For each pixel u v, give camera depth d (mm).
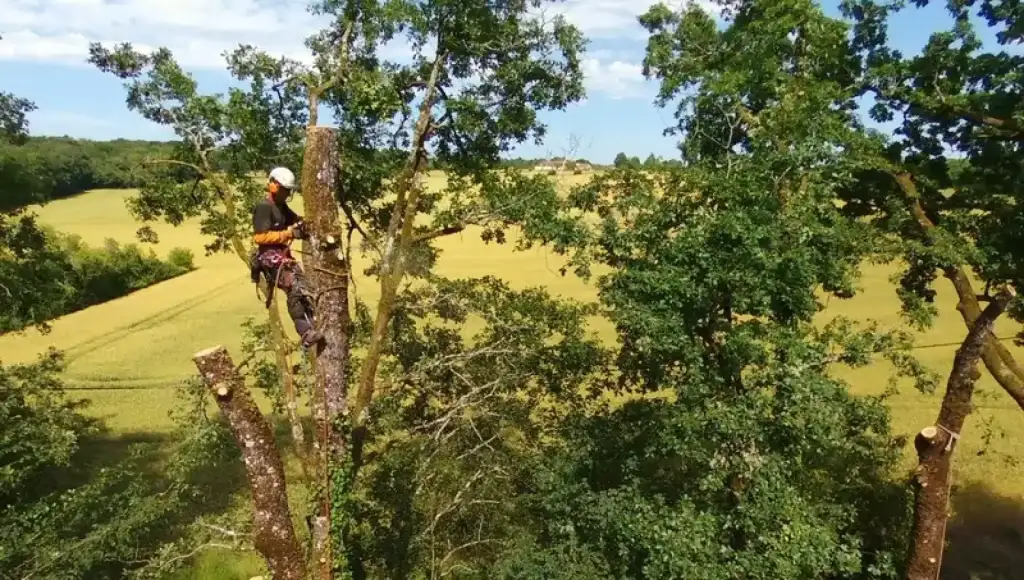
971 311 14219
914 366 12727
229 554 17078
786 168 10953
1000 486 20062
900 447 15273
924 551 8578
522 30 13609
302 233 9695
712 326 11562
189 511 19438
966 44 15133
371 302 37844
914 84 15688
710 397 11141
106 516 16234
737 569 10367
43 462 15797
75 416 18891
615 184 12422
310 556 11578
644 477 12781
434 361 13852
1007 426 23719
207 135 13195
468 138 14500
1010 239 14805
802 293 10664
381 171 14547
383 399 14578
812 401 10398
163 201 14102
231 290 53250
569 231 11969
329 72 13852
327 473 10125
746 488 11133
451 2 12578
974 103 14922
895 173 15008
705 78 12289
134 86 12625
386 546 14656
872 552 12523
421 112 13258
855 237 12469
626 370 13922
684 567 10242
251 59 13773
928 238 14086
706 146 13430
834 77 15531
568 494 12492
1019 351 30250
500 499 14156
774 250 10484
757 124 12148
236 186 13945
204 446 15312
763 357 10594
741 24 14328
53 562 13062
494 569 13234
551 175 13547
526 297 15773
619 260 12188
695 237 10820
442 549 14586
